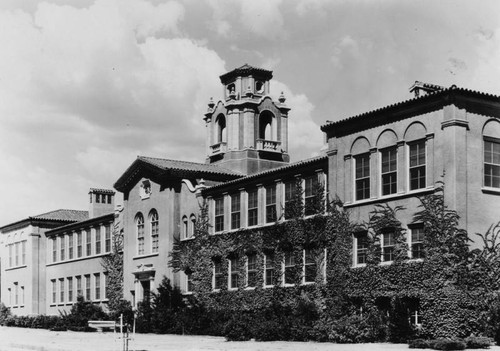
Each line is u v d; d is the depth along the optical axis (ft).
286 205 151.53
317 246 140.67
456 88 114.83
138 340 135.74
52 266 255.29
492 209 117.50
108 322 102.47
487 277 114.62
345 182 133.49
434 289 113.91
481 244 115.24
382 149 126.93
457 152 114.73
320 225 139.95
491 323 110.32
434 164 117.19
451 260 112.98
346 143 134.10
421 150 120.26
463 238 112.98
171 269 179.32
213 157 205.87
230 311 158.40
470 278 113.19
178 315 164.76
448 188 114.52
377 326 119.75
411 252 119.75
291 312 139.03
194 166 191.21
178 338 143.23
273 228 152.56
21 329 217.97
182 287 178.81
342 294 130.21
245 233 160.97
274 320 130.82
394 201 123.24
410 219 119.75
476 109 117.91
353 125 132.87
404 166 122.11
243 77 204.64
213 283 170.09
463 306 111.96
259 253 156.46
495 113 119.96
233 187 167.12
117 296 207.41
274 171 153.79
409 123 122.21
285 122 207.72
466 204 114.52
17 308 269.23
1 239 286.25
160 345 118.21
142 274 191.11
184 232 180.75
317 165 144.36
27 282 262.26
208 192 174.29
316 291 139.23
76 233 241.35
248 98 201.16
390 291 121.29
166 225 182.39
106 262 214.48
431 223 115.44
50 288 256.11
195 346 114.01
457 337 109.81
